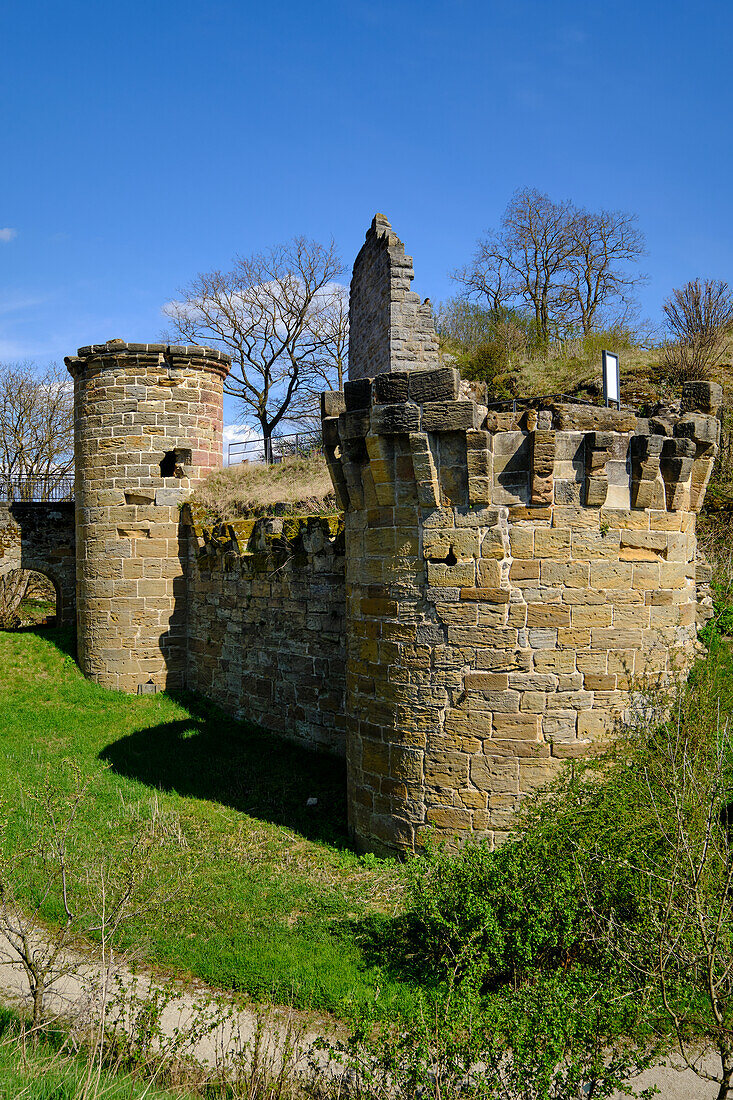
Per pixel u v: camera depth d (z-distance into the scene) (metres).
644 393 20.62
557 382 23.81
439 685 8.65
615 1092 5.42
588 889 6.36
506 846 7.54
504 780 8.46
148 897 8.29
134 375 16.97
